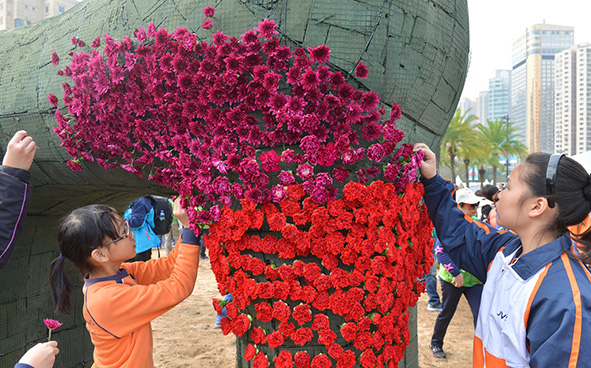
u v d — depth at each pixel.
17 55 1.95
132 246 1.50
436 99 1.44
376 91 1.31
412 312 1.53
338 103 1.25
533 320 1.07
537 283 1.10
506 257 1.24
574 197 1.10
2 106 1.90
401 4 1.31
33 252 2.33
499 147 30.53
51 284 1.51
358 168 1.31
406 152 1.33
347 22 1.29
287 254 1.28
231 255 1.33
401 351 1.37
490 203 4.12
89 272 1.47
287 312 1.29
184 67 1.33
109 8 1.60
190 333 4.16
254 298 1.31
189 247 1.42
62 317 2.43
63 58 1.73
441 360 3.53
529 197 1.15
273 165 1.27
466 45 1.53
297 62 1.24
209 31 1.34
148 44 1.41
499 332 1.18
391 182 1.32
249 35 1.24
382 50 1.30
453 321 4.57
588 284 1.03
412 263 1.38
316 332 1.32
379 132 1.28
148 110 1.42
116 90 1.45
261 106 1.27
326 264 1.27
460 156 27.89
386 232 1.28
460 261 1.42
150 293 1.36
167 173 1.45
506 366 1.15
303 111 1.25
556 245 1.11
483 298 1.28
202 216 1.34
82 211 1.42
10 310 2.22
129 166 1.52
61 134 1.62
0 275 2.17
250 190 1.28
